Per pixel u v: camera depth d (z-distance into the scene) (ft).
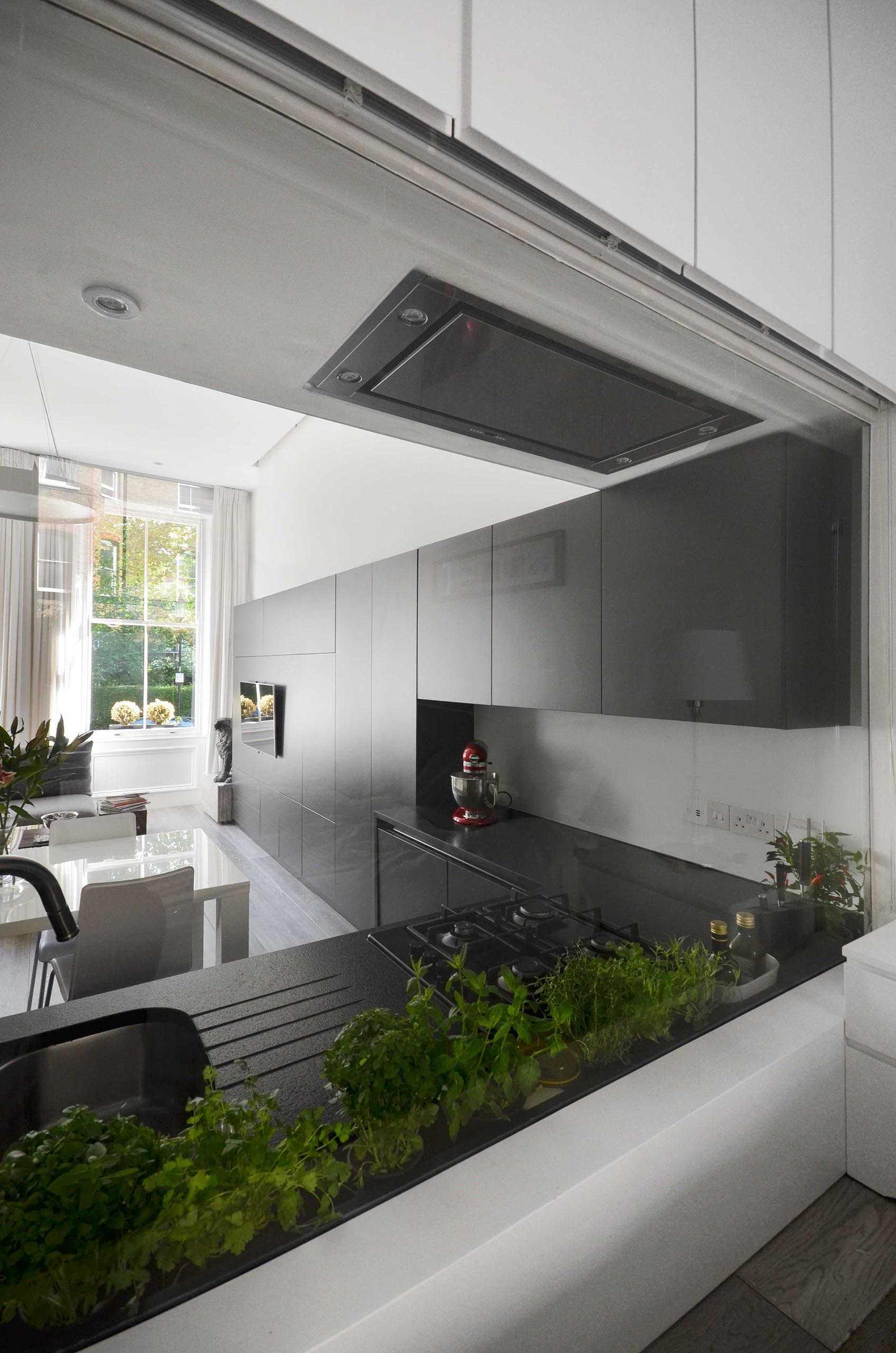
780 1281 3.33
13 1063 1.81
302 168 2.51
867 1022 3.95
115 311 2.21
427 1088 2.68
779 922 4.57
